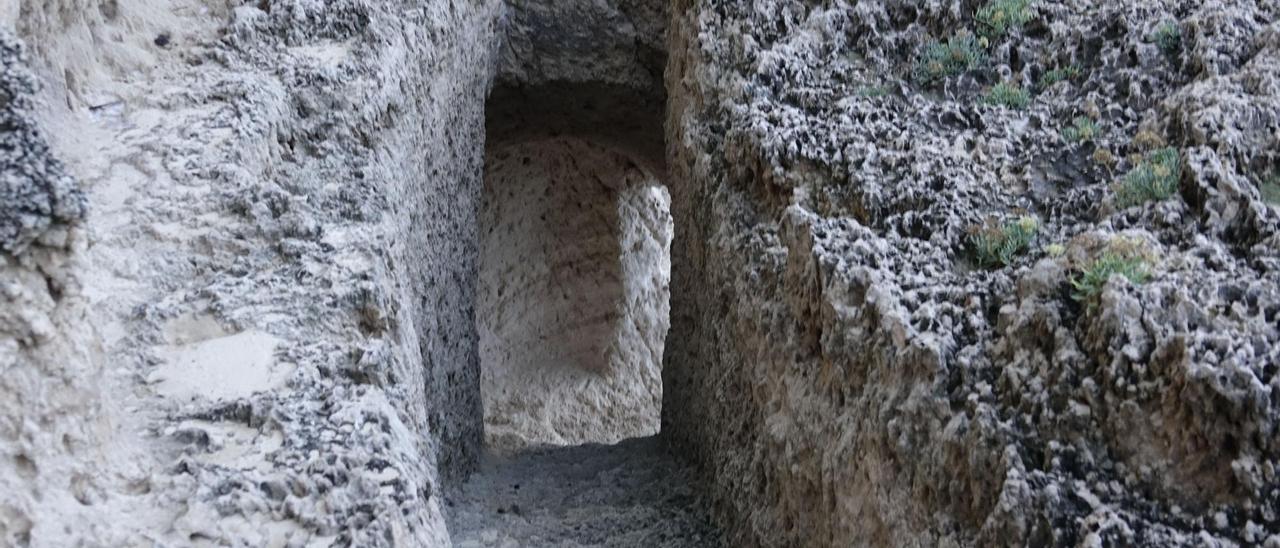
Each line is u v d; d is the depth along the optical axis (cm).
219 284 430
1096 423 392
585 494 802
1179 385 369
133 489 338
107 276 415
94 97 490
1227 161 520
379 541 341
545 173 1309
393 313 466
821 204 609
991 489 396
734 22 764
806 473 520
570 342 1373
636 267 1388
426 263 687
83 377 322
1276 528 351
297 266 450
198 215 453
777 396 576
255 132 498
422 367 602
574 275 1362
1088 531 362
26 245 306
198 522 331
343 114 550
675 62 870
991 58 702
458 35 817
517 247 1328
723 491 667
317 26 593
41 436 306
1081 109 635
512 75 1077
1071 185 574
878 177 592
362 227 490
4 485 295
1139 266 433
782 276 592
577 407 1342
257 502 342
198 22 573
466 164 883
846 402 488
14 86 317
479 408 975
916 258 517
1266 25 639
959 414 415
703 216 743
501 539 659
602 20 1083
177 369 393
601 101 1123
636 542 664
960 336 449
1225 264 445
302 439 367
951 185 574
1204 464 367
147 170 461
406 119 631
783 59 720
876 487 449
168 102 505
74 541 305
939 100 682
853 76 709
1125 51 662
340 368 408
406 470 375
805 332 544
